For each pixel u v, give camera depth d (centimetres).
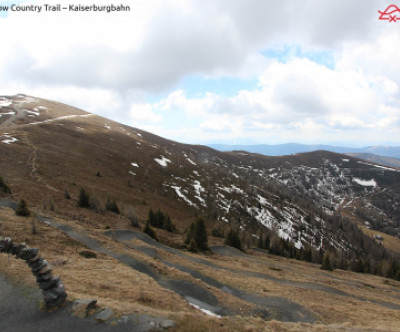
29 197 5409
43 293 1587
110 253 3500
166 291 2405
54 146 11594
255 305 2747
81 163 10812
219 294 2864
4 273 1958
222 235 8994
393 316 2953
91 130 16925
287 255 8788
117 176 11344
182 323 1559
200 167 19062
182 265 3856
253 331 1638
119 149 15212
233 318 1791
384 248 16550
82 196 6312
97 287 2102
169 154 19075
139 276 2656
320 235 15262
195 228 6028
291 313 2684
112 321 1487
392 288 5794
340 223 18012
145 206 9188
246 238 9675
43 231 3491
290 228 14675
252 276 4203
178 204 11469
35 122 15438
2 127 12738
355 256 14400
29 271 2058
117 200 8425
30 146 10362
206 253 5584
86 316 1514
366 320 2655
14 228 3294
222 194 15250
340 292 4122
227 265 4694
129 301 1938
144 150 17275
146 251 4178
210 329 1557
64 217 4872
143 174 13138
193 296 2705
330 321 2583
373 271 9288
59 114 19662
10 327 1398
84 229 4334
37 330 1386
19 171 7244
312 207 19650
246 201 15412
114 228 5281
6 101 19975
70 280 2142
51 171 8369
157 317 1581
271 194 18738
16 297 1667
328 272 6694
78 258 2886
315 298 3338
